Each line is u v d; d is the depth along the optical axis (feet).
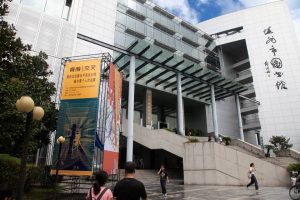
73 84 40.55
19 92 28.30
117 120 44.96
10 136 29.45
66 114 39.14
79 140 37.32
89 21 85.97
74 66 41.52
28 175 34.88
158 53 75.56
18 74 34.65
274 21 155.02
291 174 53.36
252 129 146.41
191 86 99.96
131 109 71.10
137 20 103.04
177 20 122.62
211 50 145.48
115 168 42.22
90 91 39.45
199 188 47.50
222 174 54.29
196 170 56.39
